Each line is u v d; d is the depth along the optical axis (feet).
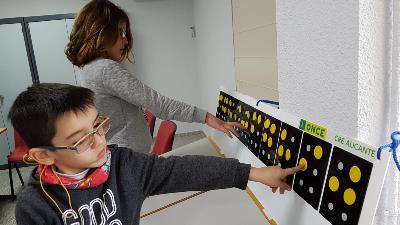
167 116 4.09
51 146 2.38
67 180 2.50
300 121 2.46
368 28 1.72
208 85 10.56
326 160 2.13
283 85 2.69
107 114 4.23
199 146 5.20
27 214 2.38
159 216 3.32
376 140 1.86
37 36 12.71
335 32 1.91
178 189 2.84
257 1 4.59
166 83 14.32
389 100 1.80
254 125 3.58
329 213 2.10
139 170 2.87
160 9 13.61
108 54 4.32
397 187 1.83
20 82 12.89
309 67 2.24
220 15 7.54
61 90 2.40
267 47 4.29
